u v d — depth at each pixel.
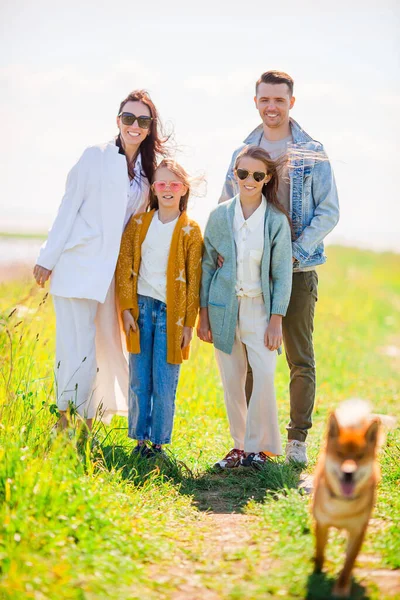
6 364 7.34
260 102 6.92
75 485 5.15
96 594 4.04
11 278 12.70
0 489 4.91
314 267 7.02
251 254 6.59
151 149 6.91
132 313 6.66
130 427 6.70
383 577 4.37
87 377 6.59
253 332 6.65
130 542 4.81
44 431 6.11
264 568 4.56
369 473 4.09
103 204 6.58
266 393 6.64
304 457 6.97
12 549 4.30
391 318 19.62
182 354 6.67
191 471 6.66
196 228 6.72
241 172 6.51
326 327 16.14
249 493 6.18
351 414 4.45
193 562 4.72
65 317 6.60
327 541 4.54
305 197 6.87
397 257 37.31
